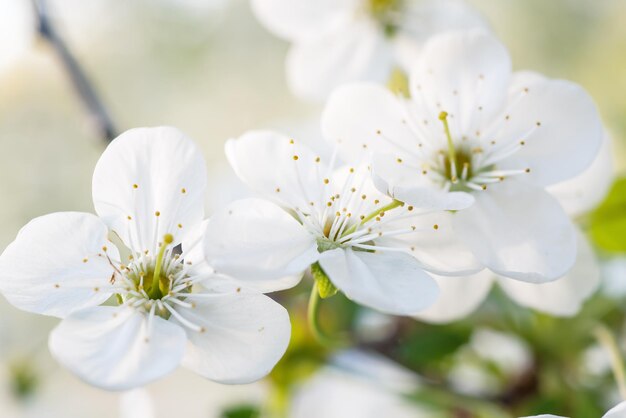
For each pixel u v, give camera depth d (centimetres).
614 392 19
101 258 16
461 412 19
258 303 16
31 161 37
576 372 19
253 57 40
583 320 19
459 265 16
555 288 18
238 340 15
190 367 15
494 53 17
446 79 17
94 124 19
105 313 15
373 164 16
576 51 40
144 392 20
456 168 17
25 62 37
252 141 16
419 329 19
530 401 19
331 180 16
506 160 17
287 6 21
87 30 40
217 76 40
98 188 16
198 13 40
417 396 19
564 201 18
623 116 30
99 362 15
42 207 37
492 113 17
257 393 20
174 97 40
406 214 16
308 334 19
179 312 16
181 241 16
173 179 16
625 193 19
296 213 16
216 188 21
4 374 24
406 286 15
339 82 21
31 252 16
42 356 24
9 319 29
